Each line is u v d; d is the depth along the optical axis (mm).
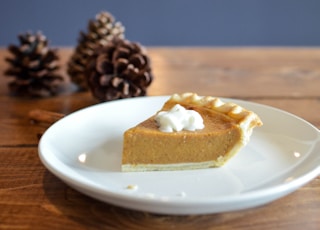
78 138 497
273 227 392
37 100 632
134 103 561
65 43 1325
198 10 1307
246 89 670
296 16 1323
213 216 400
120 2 1290
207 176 451
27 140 521
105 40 699
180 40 1336
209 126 483
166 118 474
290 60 816
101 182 438
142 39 1328
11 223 394
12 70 644
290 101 626
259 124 489
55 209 409
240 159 475
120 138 507
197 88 672
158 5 1297
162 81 700
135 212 404
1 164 474
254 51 889
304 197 424
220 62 806
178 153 469
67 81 709
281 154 478
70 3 1288
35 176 453
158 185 435
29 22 1303
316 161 439
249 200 376
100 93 606
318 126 553
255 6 1310
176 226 391
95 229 389
